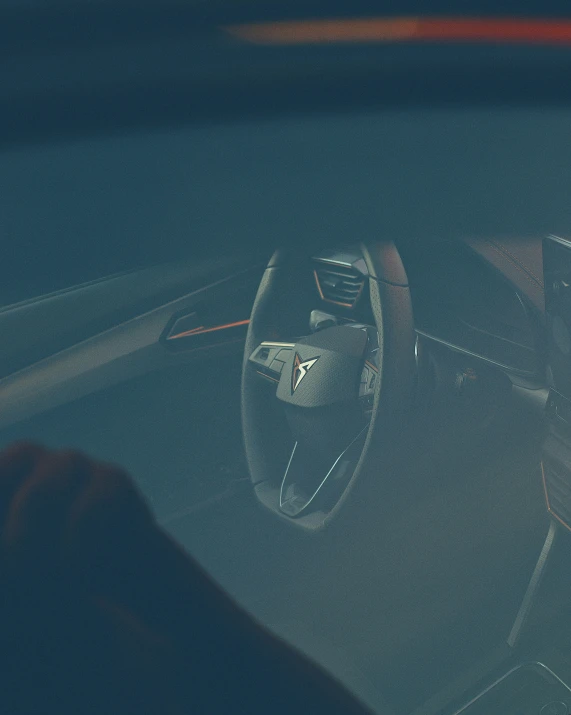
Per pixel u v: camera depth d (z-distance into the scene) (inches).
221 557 48.2
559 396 49.9
